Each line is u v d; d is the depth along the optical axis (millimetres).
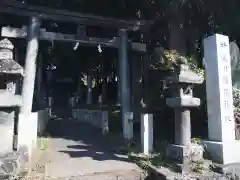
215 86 8352
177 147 7367
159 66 12141
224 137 7969
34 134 9773
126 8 12953
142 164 7656
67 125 16484
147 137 8836
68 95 33688
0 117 6863
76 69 26406
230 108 8289
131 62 16453
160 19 13086
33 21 11398
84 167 7469
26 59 11141
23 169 6898
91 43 12820
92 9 12234
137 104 15977
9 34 11219
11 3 10547
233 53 10703
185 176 6715
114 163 7969
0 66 6523
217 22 12242
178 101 7293
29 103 10758
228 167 7312
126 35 13281
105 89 26500
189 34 12797
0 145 6789
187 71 7527
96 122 15984
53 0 11234
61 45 17797
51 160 8117
